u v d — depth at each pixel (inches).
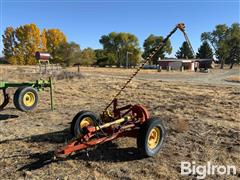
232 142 148.3
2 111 216.5
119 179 107.2
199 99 291.1
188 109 229.5
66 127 171.3
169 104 256.5
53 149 134.2
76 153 128.1
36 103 215.3
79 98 287.6
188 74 911.0
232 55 1990.7
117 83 447.8
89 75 619.8
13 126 174.7
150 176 109.8
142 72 962.1
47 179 106.3
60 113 211.3
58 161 120.5
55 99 276.8
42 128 169.6
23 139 149.0
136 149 134.2
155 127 126.0
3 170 113.2
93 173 111.0
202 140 150.1
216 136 157.5
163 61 1547.7
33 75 531.5
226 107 244.1
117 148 134.9
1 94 296.7
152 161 122.6
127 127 129.1
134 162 121.1
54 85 391.9
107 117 139.8
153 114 207.3
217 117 203.9
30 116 200.2
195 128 172.2
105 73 800.3
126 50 1825.8
